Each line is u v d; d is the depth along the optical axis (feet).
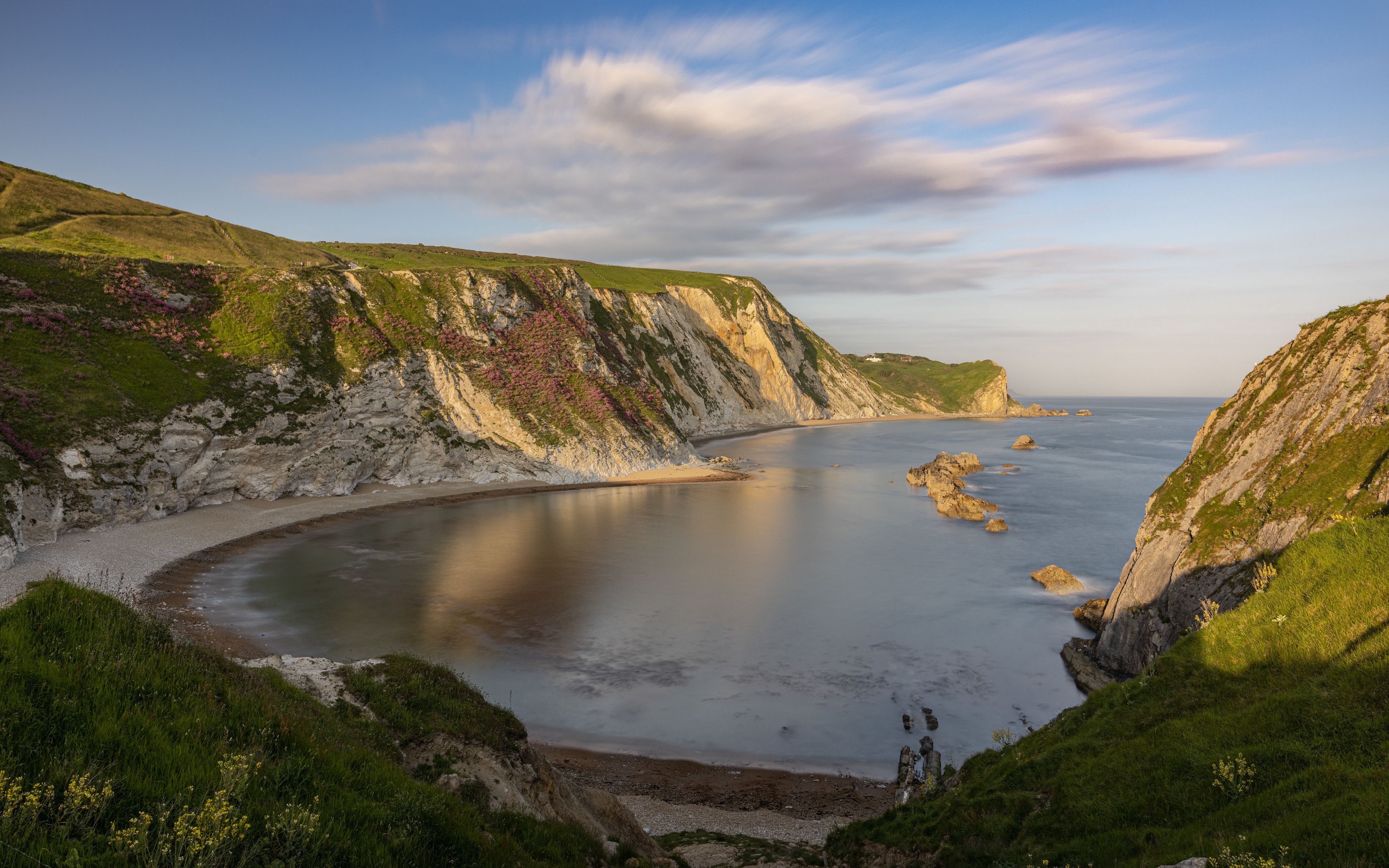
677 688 110.52
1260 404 115.14
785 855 59.41
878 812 79.61
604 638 128.26
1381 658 40.98
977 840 46.44
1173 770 42.68
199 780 23.63
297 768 27.55
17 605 28.99
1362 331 104.53
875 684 113.09
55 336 200.64
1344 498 92.79
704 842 64.85
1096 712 57.00
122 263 245.45
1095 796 44.55
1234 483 111.24
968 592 159.84
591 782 84.48
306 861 21.95
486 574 164.86
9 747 21.17
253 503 218.59
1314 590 51.08
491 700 103.96
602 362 382.01
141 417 196.13
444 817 29.99
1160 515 120.16
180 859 18.58
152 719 25.81
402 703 47.50
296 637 120.98
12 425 165.07
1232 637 53.16
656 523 231.09
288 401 241.76
